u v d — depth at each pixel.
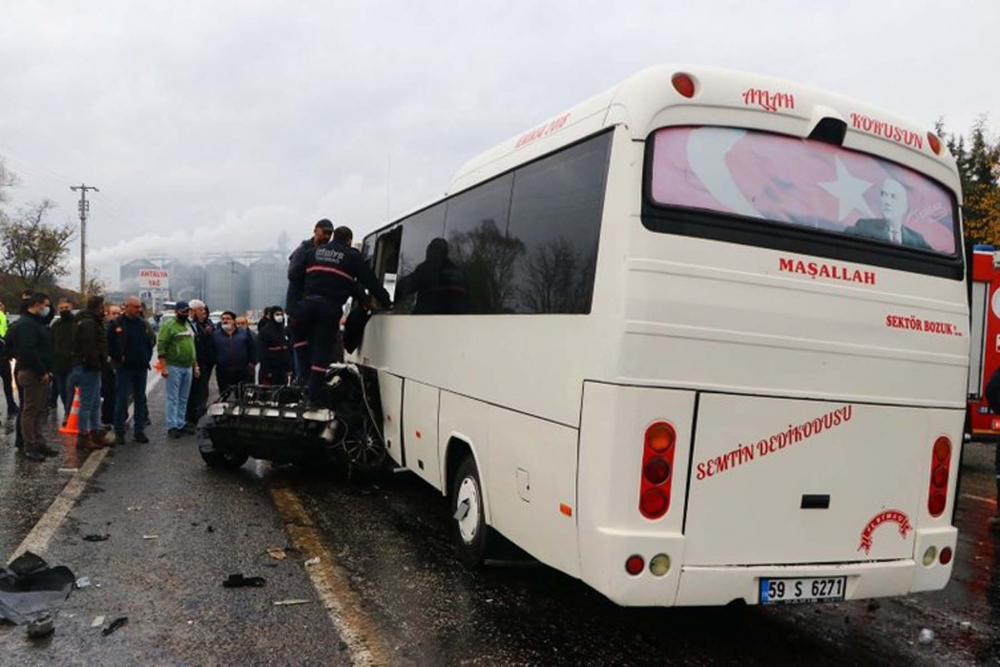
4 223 51.56
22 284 50.16
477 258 5.38
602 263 3.71
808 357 3.88
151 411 13.41
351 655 3.93
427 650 4.05
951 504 4.37
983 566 6.15
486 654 4.03
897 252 4.20
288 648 3.99
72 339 10.19
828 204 4.05
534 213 4.57
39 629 4.00
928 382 4.25
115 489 7.32
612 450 3.54
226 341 11.70
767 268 3.82
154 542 5.71
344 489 7.80
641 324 3.54
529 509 4.35
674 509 3.62
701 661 4.09
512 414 4.59
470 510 5.35
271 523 6.37
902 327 4.17
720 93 3.85
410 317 6.80
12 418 11.69
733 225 3.78
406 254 7.25
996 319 10.50
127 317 9.72
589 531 3.67
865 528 4.06
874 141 4.23
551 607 4.75
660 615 4.73
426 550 5.80
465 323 5.44
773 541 3.83
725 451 3.70
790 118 4.00
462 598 4.83
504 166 5.17
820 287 3.93
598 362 3.65
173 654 3.88
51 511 6.39
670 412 3.58
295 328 7.69
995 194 26.09
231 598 4.66
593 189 3.94
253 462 9.02
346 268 7.52
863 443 4.04
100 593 4.66
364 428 7.87
